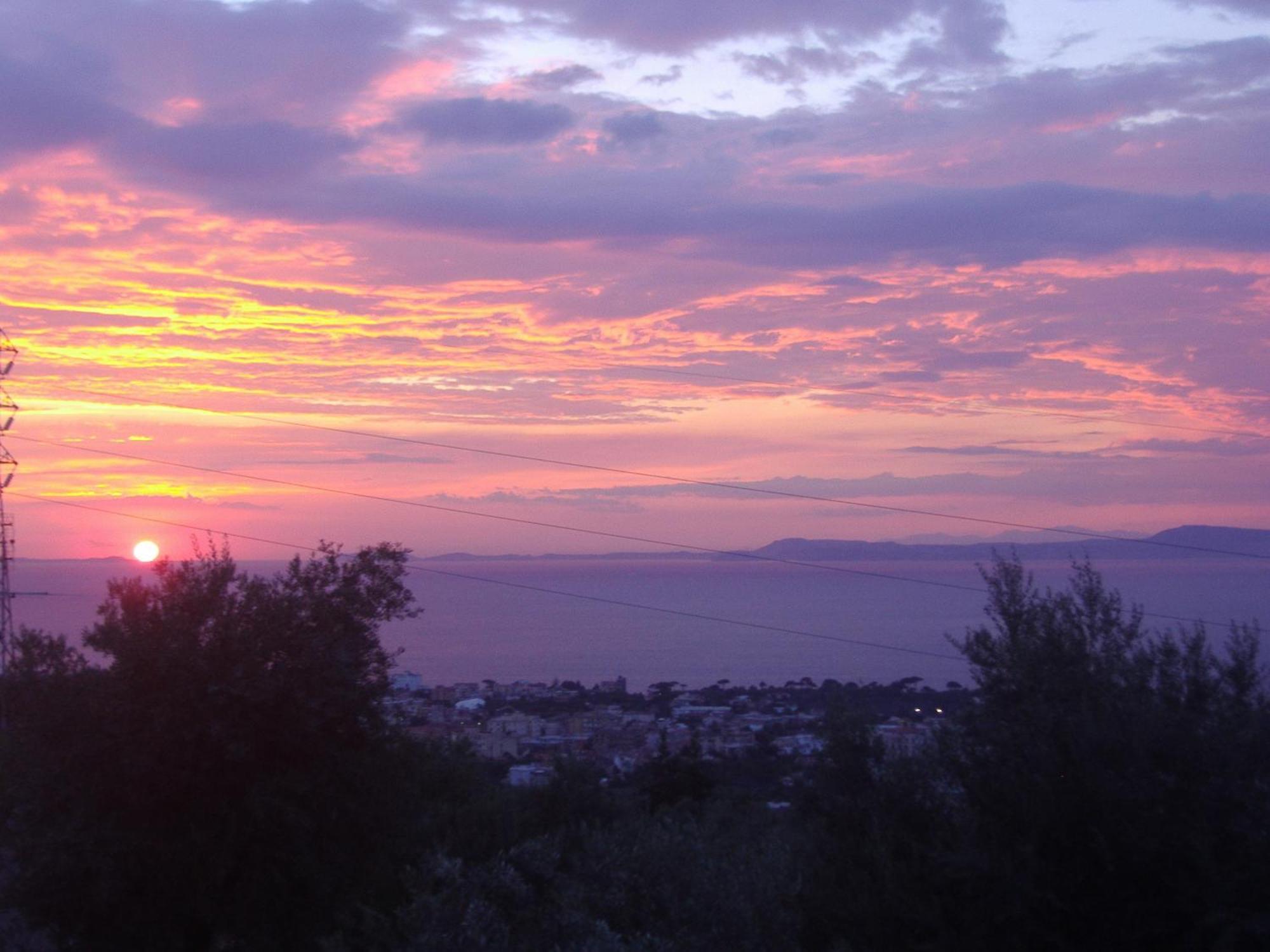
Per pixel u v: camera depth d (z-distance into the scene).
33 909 13.15
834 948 10.88
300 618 14.34
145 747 13.11
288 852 13.40
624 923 10.38
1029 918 10.02
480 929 9.29
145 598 13.98
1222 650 11.77
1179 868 9.81
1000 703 11.21
